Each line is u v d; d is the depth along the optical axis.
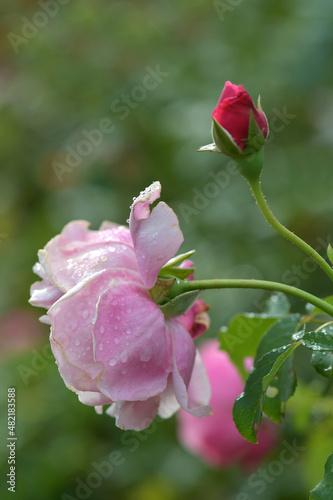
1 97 5.25
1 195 5.11
